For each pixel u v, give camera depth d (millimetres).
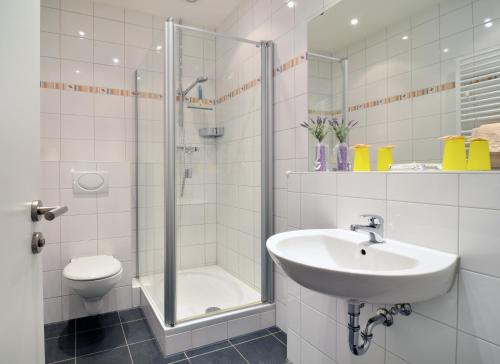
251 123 2287
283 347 1868
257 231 2225
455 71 1214
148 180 2387
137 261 2688
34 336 822
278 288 2113
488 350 888
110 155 2594
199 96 2266
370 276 793
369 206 1266
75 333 2061
